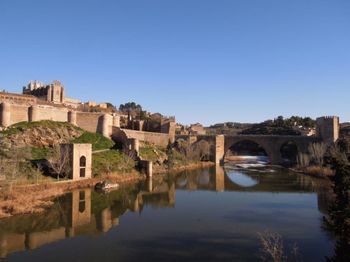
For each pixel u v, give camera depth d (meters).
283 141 125.94
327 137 113.56
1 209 42.12
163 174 88.44
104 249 30.66
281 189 66.19
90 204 49.38
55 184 58.44
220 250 30.25
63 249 30.64
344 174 23.78
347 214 21.75
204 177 85.62
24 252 29.89
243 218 42.22
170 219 41.62
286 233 35.56
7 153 60.12
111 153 82.06
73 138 82.19
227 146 133.12
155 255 29.12
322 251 29.98
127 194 58.62
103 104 178.38
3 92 95.62
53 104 104.19
